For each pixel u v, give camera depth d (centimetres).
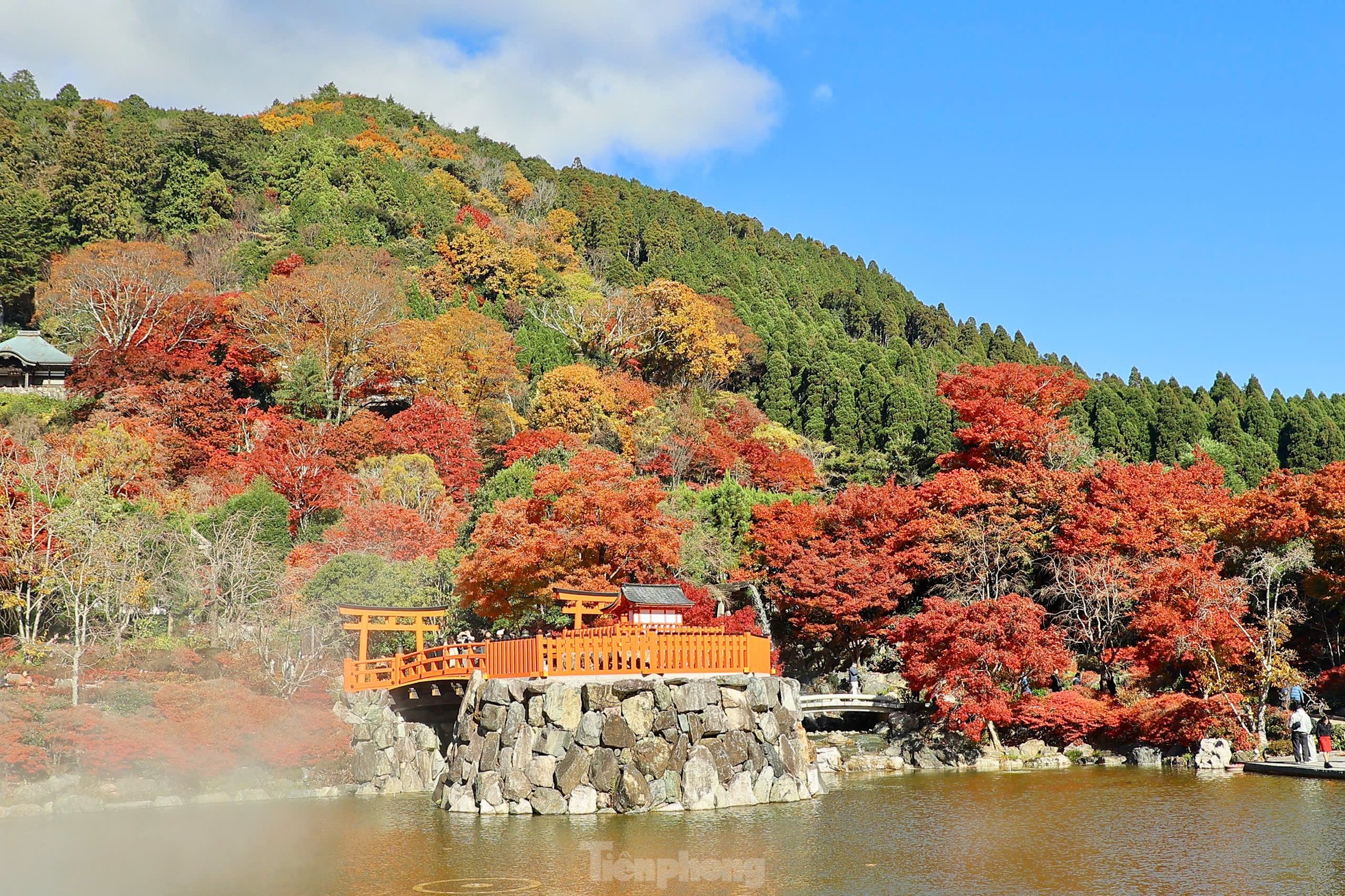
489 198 14750
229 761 3644
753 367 11644
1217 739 4044
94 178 11062
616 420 8638
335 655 4450
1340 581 4528
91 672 3897
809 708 4578
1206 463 6341
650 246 14912
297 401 7700
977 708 4284
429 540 5325
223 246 11212
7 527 4250
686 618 4703
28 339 8450
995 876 2412
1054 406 6681
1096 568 4888
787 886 2330
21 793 3344
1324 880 2316
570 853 2586
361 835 2923
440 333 9038
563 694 3033
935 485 5488
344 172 12569
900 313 15588
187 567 4638
